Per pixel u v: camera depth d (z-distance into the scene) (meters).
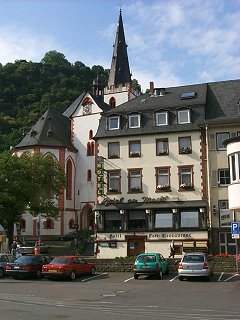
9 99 113.56
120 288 22.28
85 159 72.19
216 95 44.81
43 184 46.84
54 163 48.91
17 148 69.19
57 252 48.78
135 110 44.22
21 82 118.38
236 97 43.56
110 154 43.84
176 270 29.91
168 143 42.19
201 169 40.72
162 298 18.38
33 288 22.62
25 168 44.50
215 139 40.81
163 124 42.69
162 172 42.06
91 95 73.44
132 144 43.38
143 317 13.03
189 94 44.53
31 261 28.39
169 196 41.28
